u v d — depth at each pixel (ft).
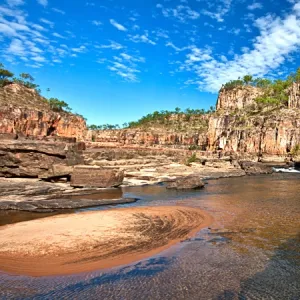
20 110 289.74
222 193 120.78
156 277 40.86
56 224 69.77
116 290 37.55
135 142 576.61
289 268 42.60
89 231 63.62
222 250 50.31
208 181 170.30
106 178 129.80
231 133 400.88
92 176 126.41
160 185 146.92
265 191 125.59
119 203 99.40
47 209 88.07
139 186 142.92
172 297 35.40
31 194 104.37
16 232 63.05
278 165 289.74
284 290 36.45
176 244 54.65
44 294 37.09
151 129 625.82
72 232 62.85
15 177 125.70
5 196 99.04
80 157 149.69
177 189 133.49
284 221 69.41
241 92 588.50
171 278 40.40
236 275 40.70
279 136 344.28
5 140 141.49
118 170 138.51
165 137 572.10
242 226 65.51
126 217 77.25
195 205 94.17
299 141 333.01
